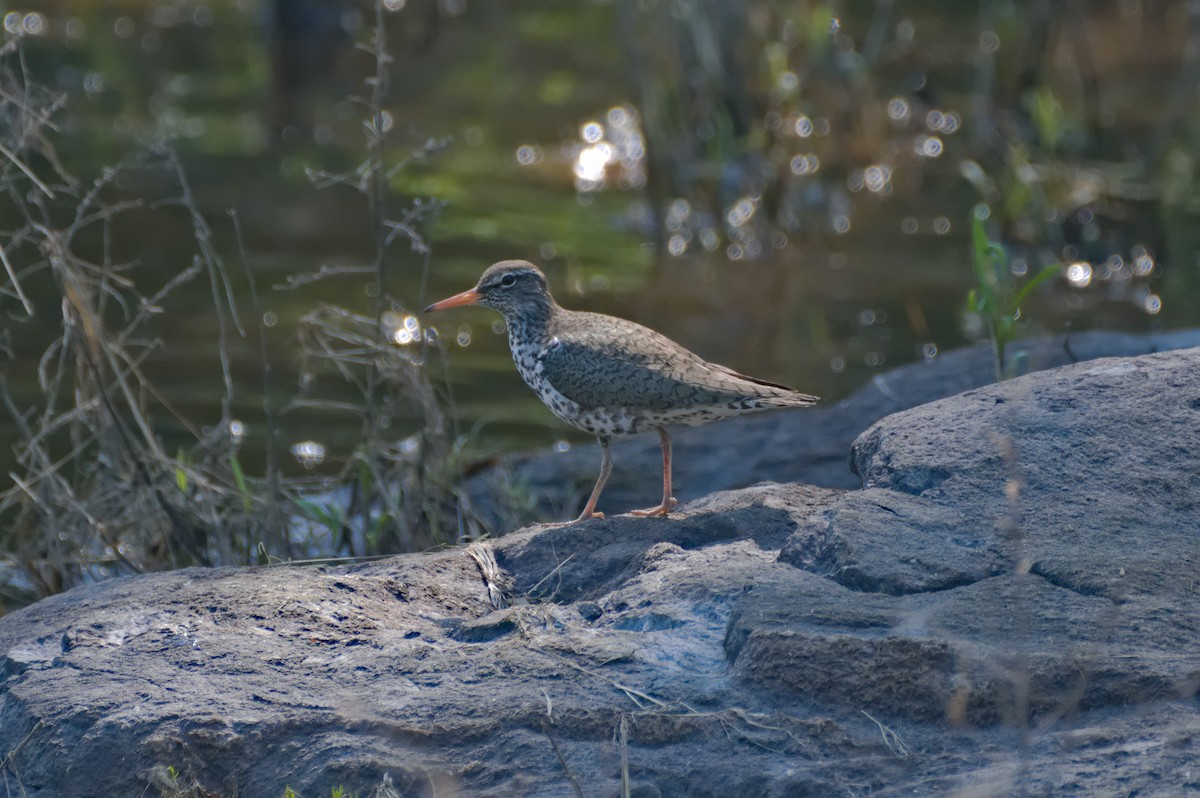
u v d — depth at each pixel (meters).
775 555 8.40
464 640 7.80
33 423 15.12
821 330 18.00
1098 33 30.39
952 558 7.63
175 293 18.45
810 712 6.72
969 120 25.03
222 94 27.06
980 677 6.62
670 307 18.77
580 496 13.30
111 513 12.30
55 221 20.31
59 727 7.13
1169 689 6.41
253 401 15.91
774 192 21.61
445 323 18.19
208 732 6.96
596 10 33.22
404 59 29.38
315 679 7.38
